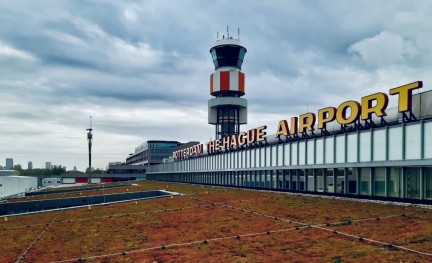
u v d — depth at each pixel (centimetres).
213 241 2316
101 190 8706
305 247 2031
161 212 3866
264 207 3747
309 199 4316
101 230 2983
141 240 2481
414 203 3447
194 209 3956
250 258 1877
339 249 1939
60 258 2102
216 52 11525
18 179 10394
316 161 4947
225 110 11512
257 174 6750
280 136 5997
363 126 4247
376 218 2738
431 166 3288
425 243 1945
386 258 1725
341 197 4412
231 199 4762
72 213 4219
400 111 3531
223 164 8300
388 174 3788
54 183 18412
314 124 4991
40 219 3884
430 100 3412
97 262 1969
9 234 3055
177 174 12644
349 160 4303
